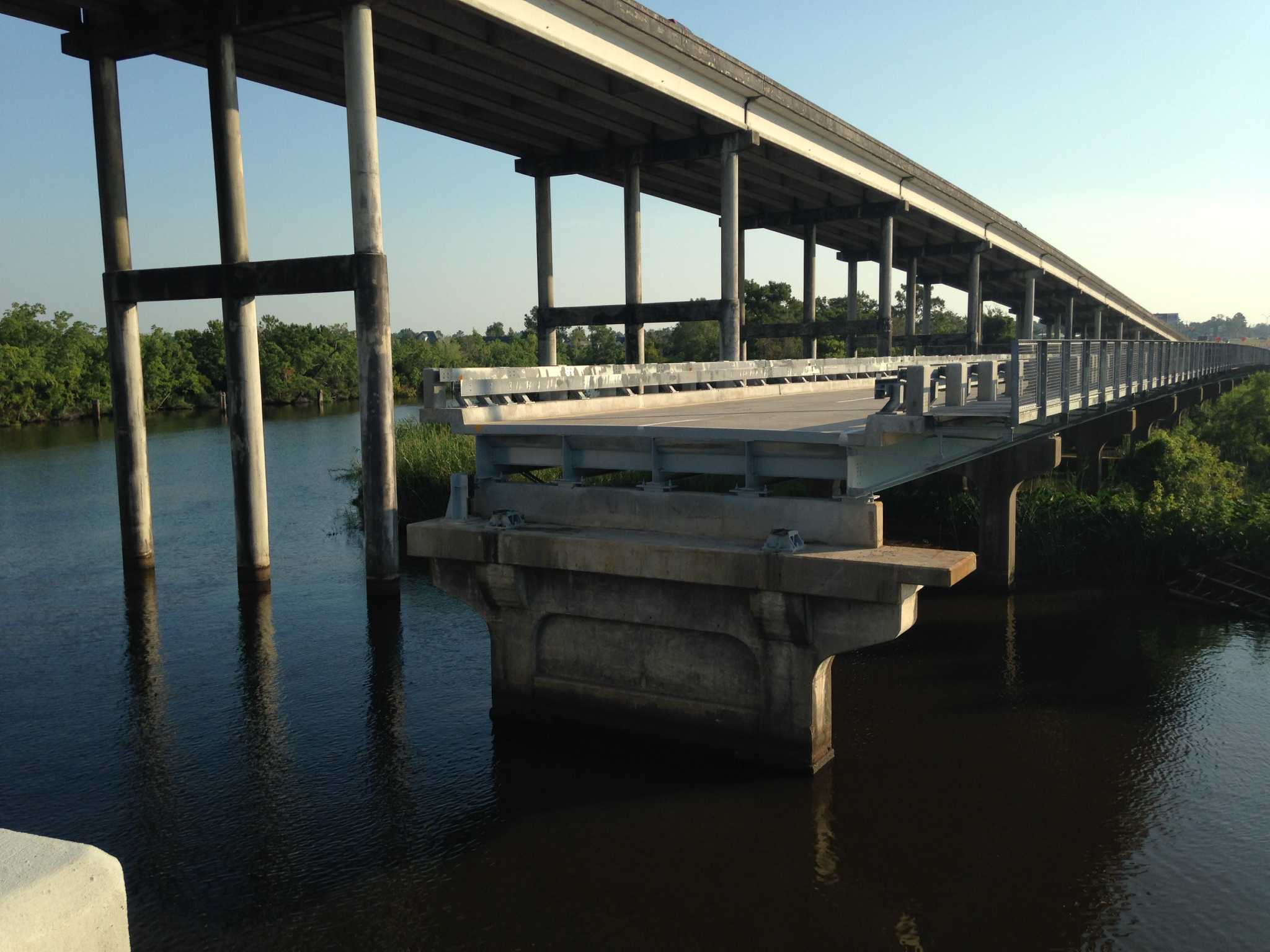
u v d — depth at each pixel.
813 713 10.04
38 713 12.91
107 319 21.08
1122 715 12.70
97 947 1.83
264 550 19.94
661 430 10.44
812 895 8.13
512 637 11.64
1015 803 9.97
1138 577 20.91
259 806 10.05
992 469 19.83
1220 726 12.29
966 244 55.75
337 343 120.31
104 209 21.05
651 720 10.91
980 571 20.20
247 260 20.02
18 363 81.88
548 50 23.14
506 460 11.91
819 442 9.73
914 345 58.78
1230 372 51.59
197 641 16.23
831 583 9.23
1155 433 34.34
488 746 11.25
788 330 47.53
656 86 25.52
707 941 7.50
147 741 11.92
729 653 10.41
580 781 10.29
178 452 47.22
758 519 10.20
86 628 17.06
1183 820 9.62
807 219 46.38
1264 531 20.09
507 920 7.82
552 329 35.56
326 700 13.30
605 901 8.09
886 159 38.75
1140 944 7.48
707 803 9.77
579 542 10.50
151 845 9.27
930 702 13.21
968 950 7.41
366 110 18.02
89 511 29.20
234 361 19.70
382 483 18.69
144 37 20.11
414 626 17.05
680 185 40.94
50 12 20.59
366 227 18.16
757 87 29.14
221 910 8.09
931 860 8.73
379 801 10.06
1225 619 17.66
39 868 1.81
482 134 32.44
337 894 8.30
